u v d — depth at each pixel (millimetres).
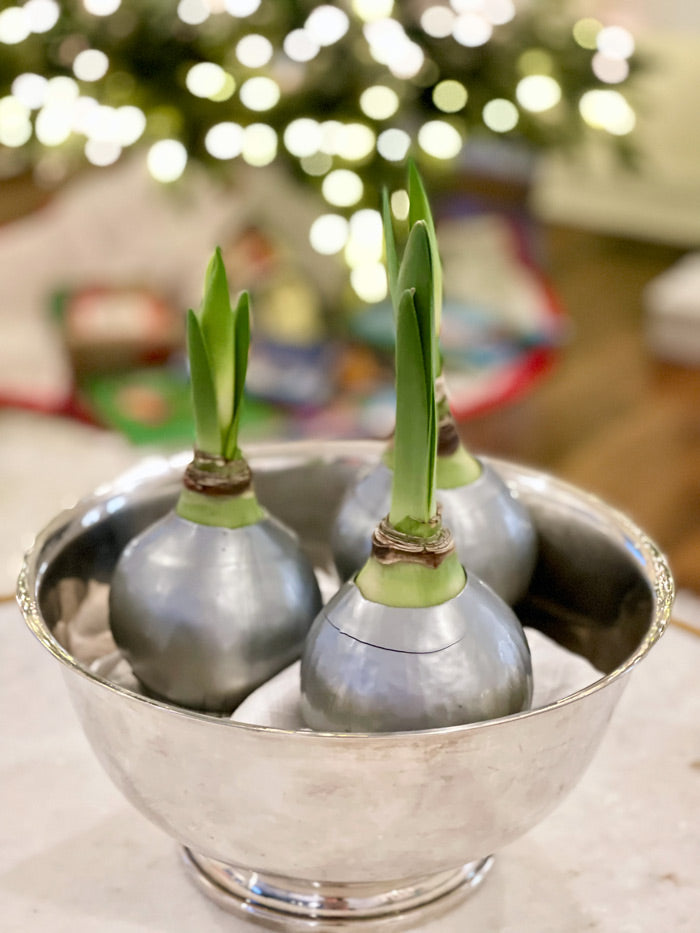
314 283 1915
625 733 617
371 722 424
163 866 527
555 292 2514
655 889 514
